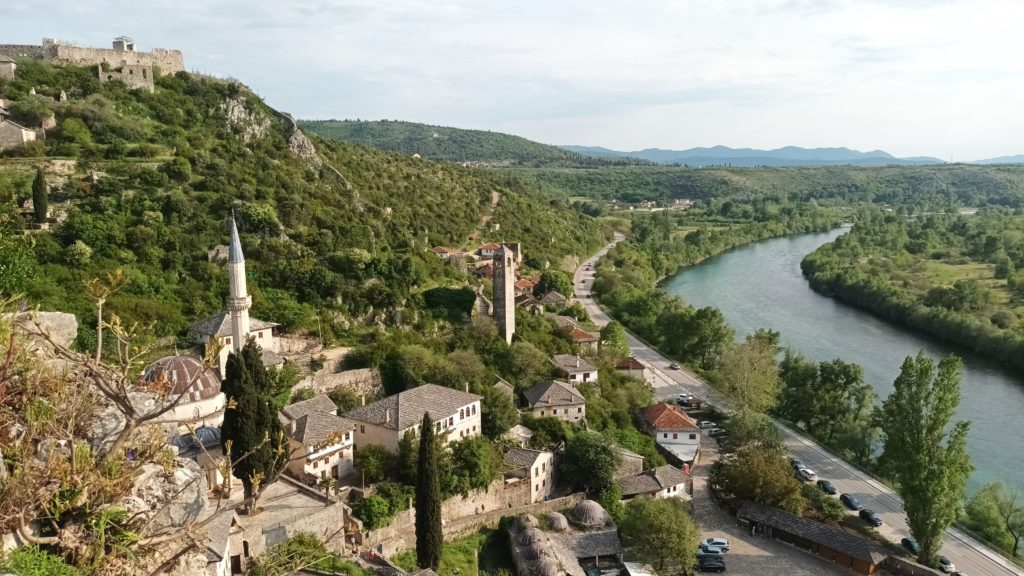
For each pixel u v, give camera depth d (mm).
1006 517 99562
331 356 115750
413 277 151500
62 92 152875
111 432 29453
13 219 107750
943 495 89250
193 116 173625
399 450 87562
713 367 172500
